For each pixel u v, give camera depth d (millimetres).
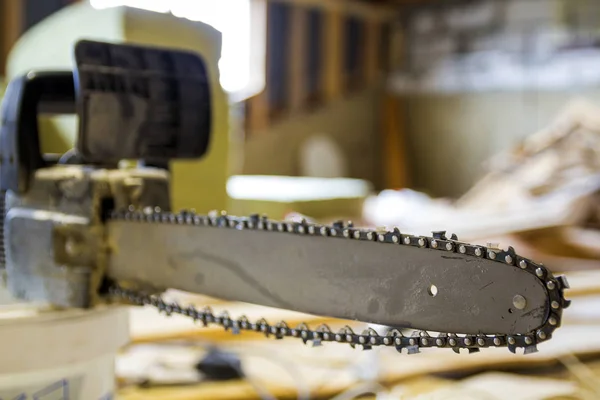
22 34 4520
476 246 459
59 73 754
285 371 1133
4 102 756
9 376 645
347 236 535
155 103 771
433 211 3082
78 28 1767
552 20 6641
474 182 7168
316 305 559
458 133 7266
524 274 437
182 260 651
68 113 807
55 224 702
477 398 977
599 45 6379
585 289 1776
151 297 668
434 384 1080
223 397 1007
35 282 731
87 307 690
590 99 6453
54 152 1798
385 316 516
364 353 1206
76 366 690
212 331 1319
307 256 563
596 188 2398
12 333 641
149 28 1646
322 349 1262
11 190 749
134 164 1148
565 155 3045
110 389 749
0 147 756
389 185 7527
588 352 1236
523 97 6844
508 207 2854
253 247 599
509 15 6883
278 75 6551
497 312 451
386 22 7582
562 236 2219
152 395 1010
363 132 7473
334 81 7102
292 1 6602
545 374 1149
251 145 6352
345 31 7172
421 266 494
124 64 749
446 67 7305
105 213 707
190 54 827
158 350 1238
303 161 6754
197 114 819
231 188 3457
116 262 704
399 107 7594
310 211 3217
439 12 7328
